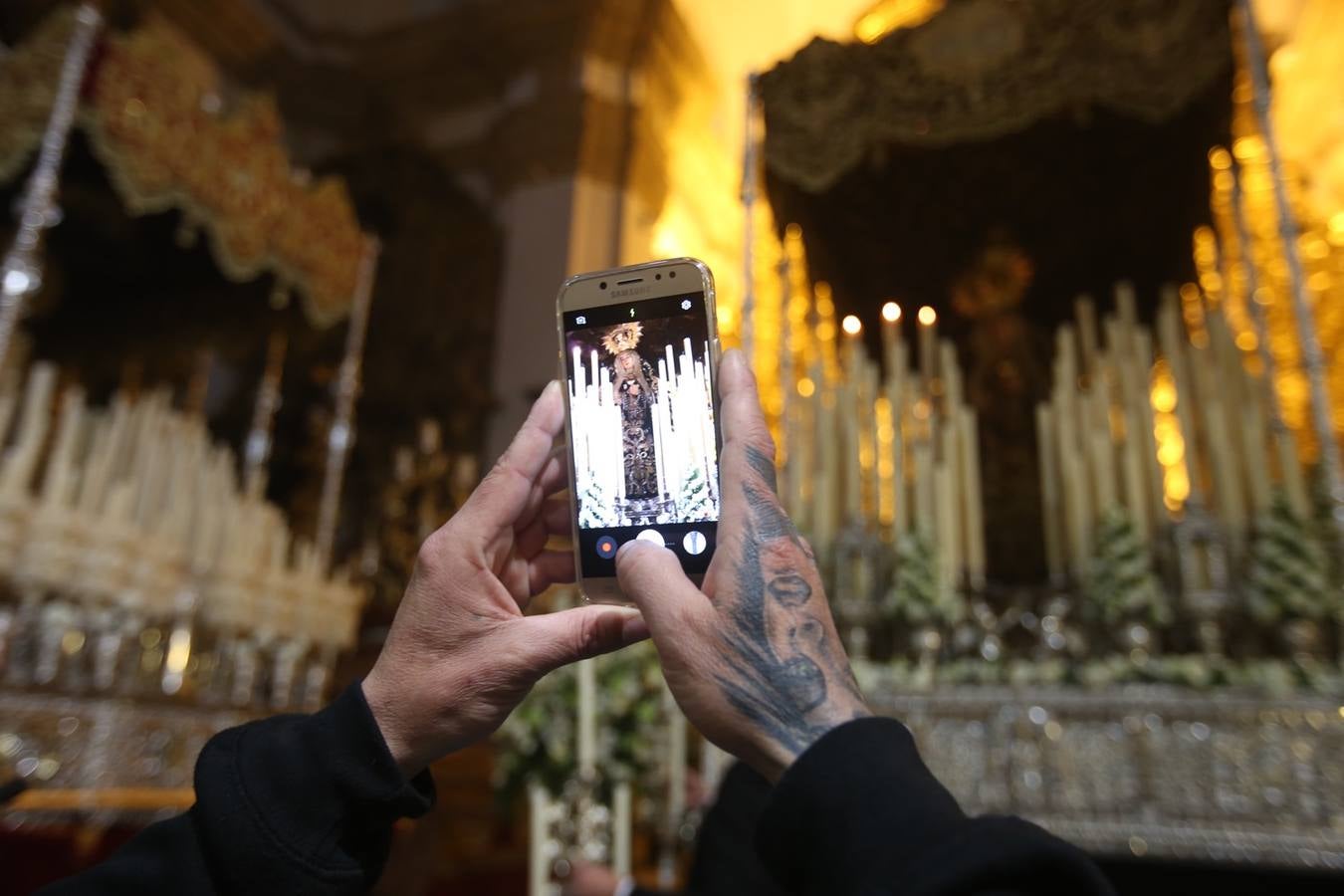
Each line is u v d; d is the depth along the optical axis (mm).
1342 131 5746
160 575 3535
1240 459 2912
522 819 4852
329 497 5477
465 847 4812
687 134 8133
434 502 6633
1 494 2938
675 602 674
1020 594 3213
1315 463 2947
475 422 6895
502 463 847
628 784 2754
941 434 3449
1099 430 3031
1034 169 4176
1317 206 5637
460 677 736
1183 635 2820
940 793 549
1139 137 3965
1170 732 2406
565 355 956
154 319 6566
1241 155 4633
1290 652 2510
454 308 7293
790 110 3803
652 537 895
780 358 3637
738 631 655
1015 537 3559
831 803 546
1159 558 2865
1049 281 4234
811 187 3754
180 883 634
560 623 763
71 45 3996
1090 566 2836
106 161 4219
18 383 5570
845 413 3299
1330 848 2150
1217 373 3023
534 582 929
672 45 7836
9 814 2650
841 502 3256
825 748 577
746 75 3754
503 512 819
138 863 655
